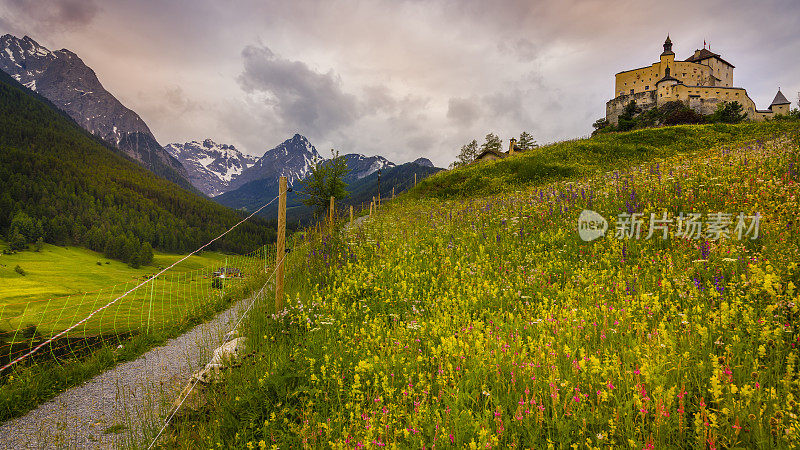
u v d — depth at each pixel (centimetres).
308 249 1346
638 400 366
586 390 425
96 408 653
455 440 368
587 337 534
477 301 746
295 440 423
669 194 1188
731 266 686
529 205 1473
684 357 434
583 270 820
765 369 416
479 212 1566
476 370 469
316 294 879
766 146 1616
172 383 727
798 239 720
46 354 874
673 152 3753
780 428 324
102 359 867
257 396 511
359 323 707
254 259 1786
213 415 512
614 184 1491
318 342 618
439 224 1497
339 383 493
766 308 502
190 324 1172
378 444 367
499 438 370
